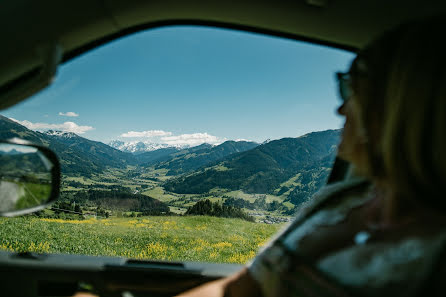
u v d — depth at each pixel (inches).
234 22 60.5
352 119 31.3
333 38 62.5
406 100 23.7
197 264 74.4
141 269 68.5
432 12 54.0
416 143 23.2
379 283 24.0
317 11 57.1
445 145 22.4
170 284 69.3
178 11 55.9
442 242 22.0
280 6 56.7
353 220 32.3
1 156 52.7
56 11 48.4
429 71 23.1
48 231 756.6
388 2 54.1
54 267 66.3
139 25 56.7
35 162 54.6
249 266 43.8
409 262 23.0
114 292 67.8
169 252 683.4
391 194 27.7
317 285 28.6
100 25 52.3
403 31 26.6
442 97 22.5
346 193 40.4
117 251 697.0
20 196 52.7
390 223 27.2
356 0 54.7
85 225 1116.5
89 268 67.5
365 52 29.1
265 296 37.1
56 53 50.4
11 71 49.9
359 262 26.6
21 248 502.9
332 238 31.6
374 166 27.9
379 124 26.9
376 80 27.0
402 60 24.7
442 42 23.5
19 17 48.0
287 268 33.1
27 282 65.9
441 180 23.4
